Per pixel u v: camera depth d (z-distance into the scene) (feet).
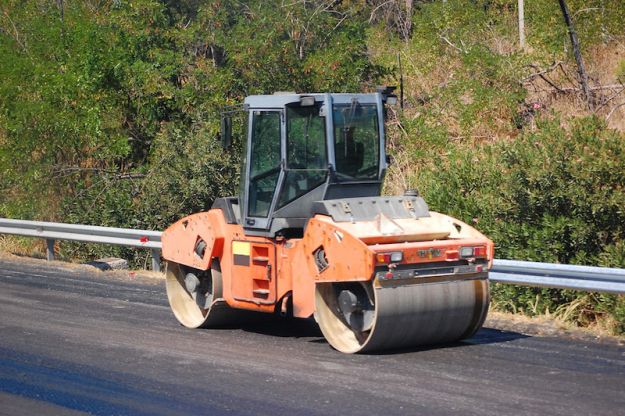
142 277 76.95
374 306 46.50
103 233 82.89
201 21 101.96
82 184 101.81
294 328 55.47
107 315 59.77
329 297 49.03
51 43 107.96
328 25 100.27
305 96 49.85
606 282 52.24
